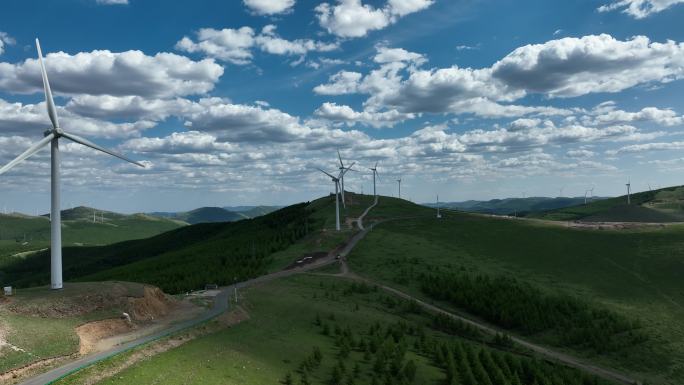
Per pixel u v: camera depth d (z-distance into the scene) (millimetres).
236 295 95812
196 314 79938
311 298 108750
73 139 77188
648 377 92938
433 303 121562
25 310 63281
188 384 50375
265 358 64250
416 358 77188
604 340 104938
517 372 78812
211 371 55406
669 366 97500
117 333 65562
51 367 49375
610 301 131500
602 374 91688
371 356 74062
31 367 47781
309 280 130500
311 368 64000
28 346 50938
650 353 102188
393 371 67438
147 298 78188
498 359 79750
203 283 124125
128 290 77750
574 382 77500
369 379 63844
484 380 69062
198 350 61344
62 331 57062
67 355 52406
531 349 99375
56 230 74438
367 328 90438
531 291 131875
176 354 58469
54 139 75750
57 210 74938
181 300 91938
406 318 107375
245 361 61219
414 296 125125
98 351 56188
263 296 103625
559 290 137625
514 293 125938
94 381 47250
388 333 87688
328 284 126688
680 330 113562
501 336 104188
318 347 73688
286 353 68250
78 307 67938
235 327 76000
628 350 103188
